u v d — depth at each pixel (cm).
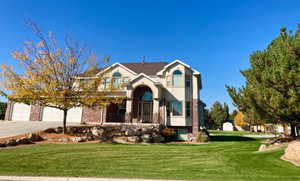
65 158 1018
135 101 2480
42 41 1576
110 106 2525
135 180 703
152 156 1134
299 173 793
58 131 1750
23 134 1561
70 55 1683
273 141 1580
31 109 2486
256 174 788
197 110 2325
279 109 1145
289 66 1112
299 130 2772
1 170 792
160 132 2047
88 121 2398
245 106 1686
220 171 834
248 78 1527
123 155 1134
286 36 1251
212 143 1934
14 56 1512
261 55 1396
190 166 920
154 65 2941
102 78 1781
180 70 2409
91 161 977
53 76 1616
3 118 2706
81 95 1689
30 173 763
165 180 708
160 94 2317
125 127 1917
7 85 1502
